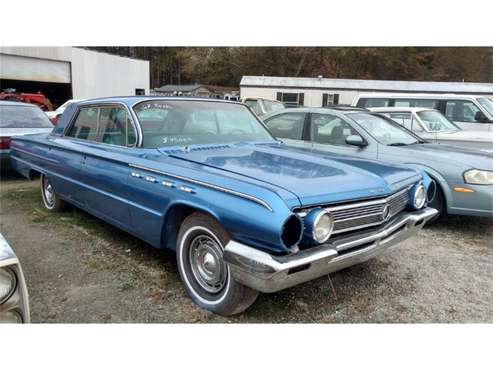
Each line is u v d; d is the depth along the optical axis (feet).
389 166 11.89
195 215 9.71
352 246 9.04
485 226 17.53
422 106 35.24
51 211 17.94
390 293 11.09
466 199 15.97
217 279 9.52
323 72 155.33
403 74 151.02
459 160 16.29
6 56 70.49
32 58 74.28
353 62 151.94
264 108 55.16
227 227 8.64
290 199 8.16
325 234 8.47
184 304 10.22
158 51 220.64
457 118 33.96
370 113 20.85
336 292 11.07
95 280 11.48
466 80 150.20
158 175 10.68
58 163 15.74
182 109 13.32
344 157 12.71
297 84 78.84
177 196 9.96
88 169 13.67
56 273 11.91
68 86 81.56
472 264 13.28
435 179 16.55
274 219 7.82
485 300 10.81
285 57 161.48
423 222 11.45
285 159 11.27
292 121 21.45
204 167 10.16
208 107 14.01
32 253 13.37
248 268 8.05
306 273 8.28
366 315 9.95
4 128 26.20
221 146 12.78
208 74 191.21
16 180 25.75
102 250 13.65
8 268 6.44
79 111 15.55
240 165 10.35
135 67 100.22
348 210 9.21
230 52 182.19
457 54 149.79
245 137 14.10
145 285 11.20
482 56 149.18
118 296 10.59
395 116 27.30
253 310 10.03
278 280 7.88
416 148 17.89
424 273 12.48
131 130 12.33
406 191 11.23
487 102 34.81
